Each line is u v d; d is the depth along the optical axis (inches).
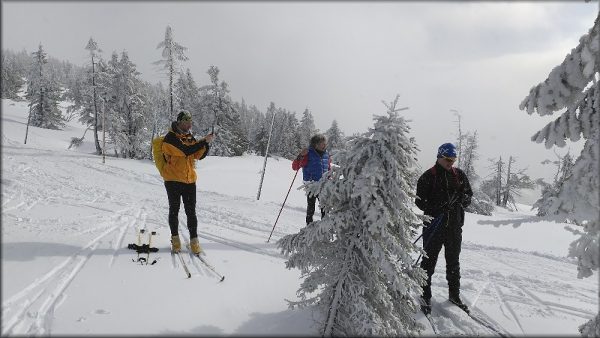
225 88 1733.5
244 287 163.9
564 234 419.8
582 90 151.7
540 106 157.6
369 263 136.3
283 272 188.9
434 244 167.2
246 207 420.8
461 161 1384.1
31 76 1993.1
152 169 912.9
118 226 248.1
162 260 186.7
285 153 2449.6
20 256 163.6
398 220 136.4
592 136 135.6
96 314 124.9
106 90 1505.9
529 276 234.2
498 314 166.7
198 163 1275.8
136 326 120.0
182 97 1637.6
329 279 139.7
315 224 141.0
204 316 132.8
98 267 166.4
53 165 564.1
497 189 1763.0
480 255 291.7
